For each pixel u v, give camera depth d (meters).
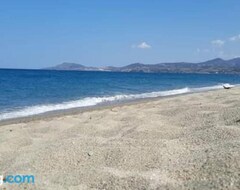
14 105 22.30
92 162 7.83
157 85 48.53
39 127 13.19
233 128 9.91
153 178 6.50
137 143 9.09
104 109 19.47
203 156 7.38
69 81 55.81
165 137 10.06
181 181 6.27
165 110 15.79
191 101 19.38
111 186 6.34
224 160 6.76
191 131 10.48
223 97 19.88
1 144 10.30
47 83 48.09
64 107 21.73
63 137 10.97
